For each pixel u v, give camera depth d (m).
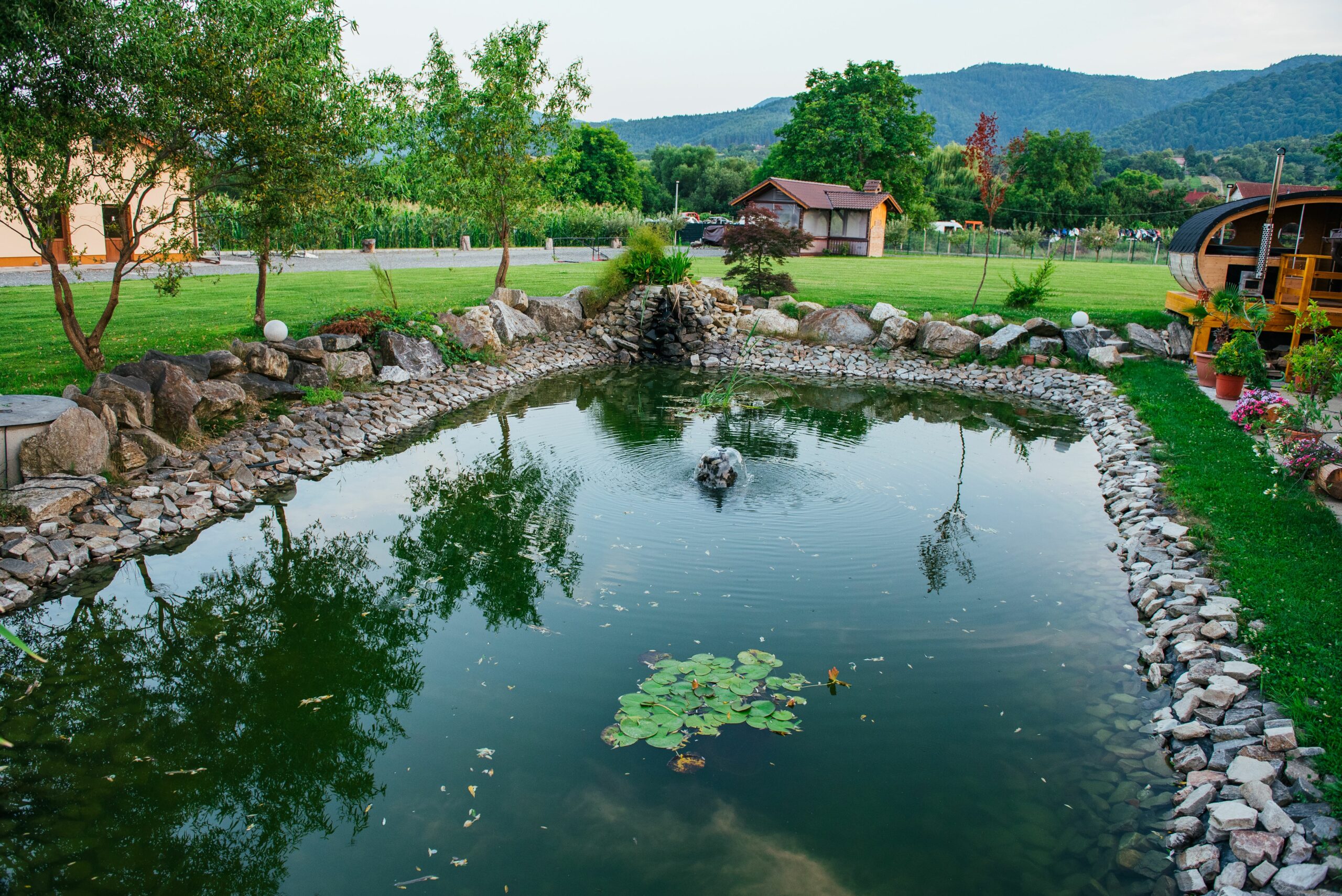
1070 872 4.47
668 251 40.50
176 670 6.57
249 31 11.06
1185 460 10.88
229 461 10.77
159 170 11.30
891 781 5.20
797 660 6.63
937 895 4.30
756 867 4.47
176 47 10.45
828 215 52.09
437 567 8.45
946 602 7.70
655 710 5.82
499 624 7.25
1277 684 5.61
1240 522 8.46
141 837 4.73
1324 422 9.74
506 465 11.84
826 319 21.59
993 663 6.65
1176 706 5.83
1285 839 4.35
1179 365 17.64
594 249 42.00
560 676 6.40
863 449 12.85
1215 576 7.45
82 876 4.42
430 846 4.63
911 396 17.44
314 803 5.02
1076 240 54.84
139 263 11.73
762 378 19.16
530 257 40.47
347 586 8.05
